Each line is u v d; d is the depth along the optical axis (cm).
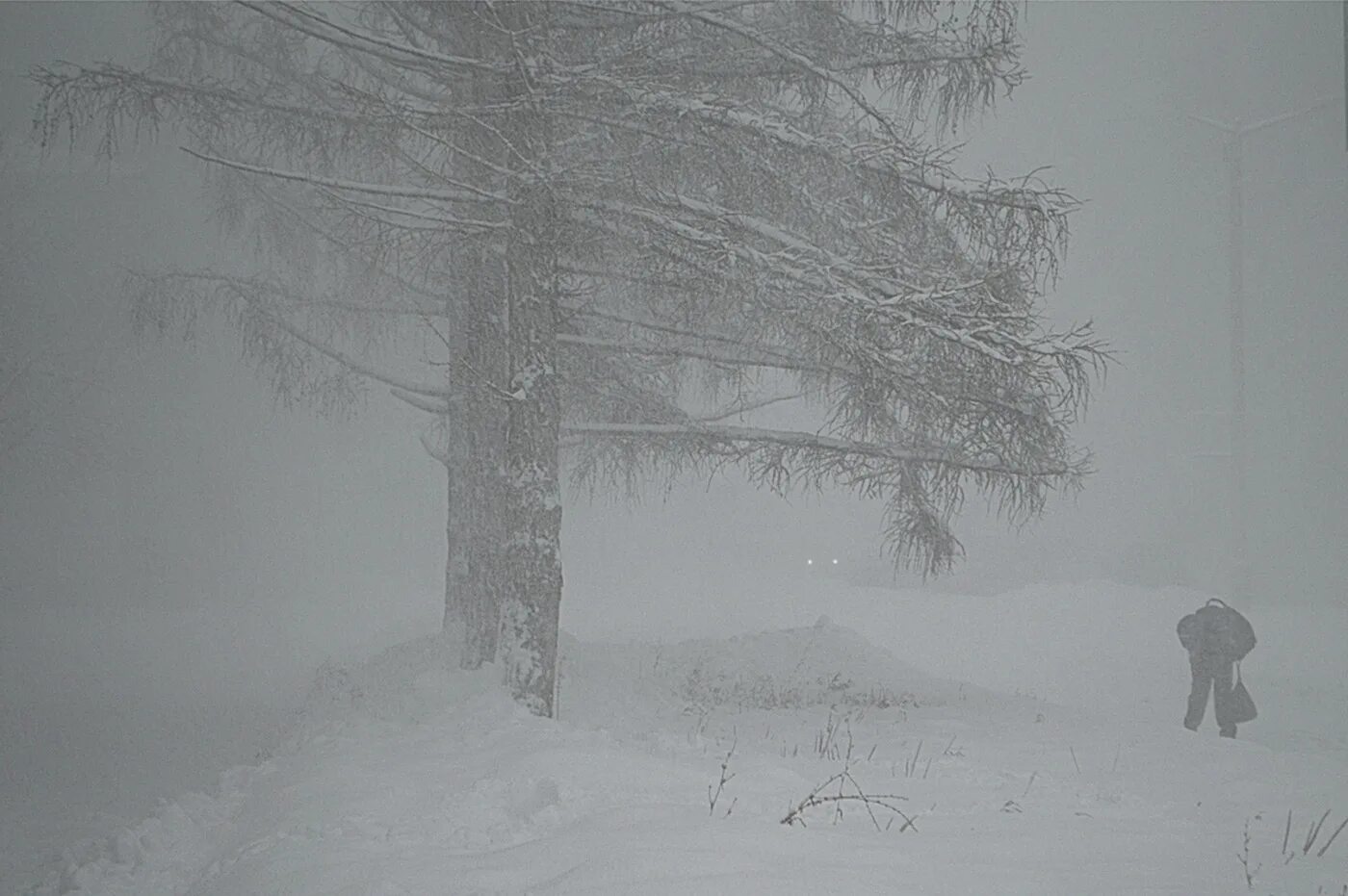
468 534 1512
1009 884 609
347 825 684
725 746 1071
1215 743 1204
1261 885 648
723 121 1141
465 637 1426
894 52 1272
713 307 1178
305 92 1323
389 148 1203
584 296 1334
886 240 1262
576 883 550
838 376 1244
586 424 1306
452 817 700
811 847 639
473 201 1195
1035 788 945
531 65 1133
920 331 1172
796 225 1236
